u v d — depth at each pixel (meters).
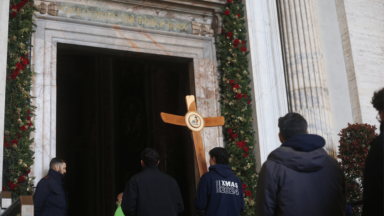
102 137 13.31
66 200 4.14
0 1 4.31
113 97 13.70
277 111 6.15
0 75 4.13
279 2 6.69
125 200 3.49
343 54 7.01
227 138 6.29
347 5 7.13
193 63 6.57
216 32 6.75
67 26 5.71
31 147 4.70
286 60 6.39
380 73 7.05
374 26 7.28
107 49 6.04
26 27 4.88
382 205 1.84
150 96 12.75
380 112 2.10
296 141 2.14
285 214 2.03
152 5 6.41
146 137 12.75
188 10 6.66
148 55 6.37
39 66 5.34
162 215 3.46
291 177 2.07
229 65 6.39
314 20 6.48
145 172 3.59
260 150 5.93
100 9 6.04
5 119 4.40
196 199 3.52
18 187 4.27
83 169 13.97
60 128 14.09
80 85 14.90
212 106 6.46
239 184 3.67
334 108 6.57
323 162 2.10
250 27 6.40
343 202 2.13
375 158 1.87
